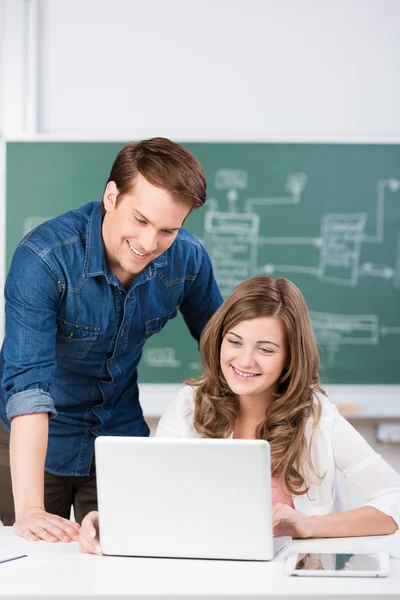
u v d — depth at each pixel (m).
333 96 3.65
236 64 3.64
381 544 1.62
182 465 1.46
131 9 3.63
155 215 1.75
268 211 3.62
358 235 3.63
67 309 1.98
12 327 1.86
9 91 3.60
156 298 2.13
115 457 1.48
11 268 1.92
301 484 1.89
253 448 1.42
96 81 3.63
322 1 3.65
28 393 1.80
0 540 1.64
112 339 2.08
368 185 3.62
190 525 1.47
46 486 2.22
